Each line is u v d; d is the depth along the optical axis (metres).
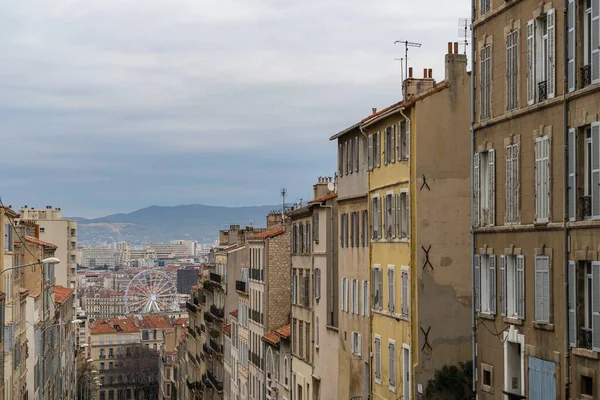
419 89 55.09
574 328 33.53
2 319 68.25
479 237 41.94
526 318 37.44
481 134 41.81
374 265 57.91
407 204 52.09
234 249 119.88
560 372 34.62
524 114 37.56
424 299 50.69
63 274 178.75
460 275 51.06
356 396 61.44
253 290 97.06
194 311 162.12
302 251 76.69
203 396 141.50
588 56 33.12
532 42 36.91
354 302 62.38
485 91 41.44
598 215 31.92
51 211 187.75
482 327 41.66
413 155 51.19
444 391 50.06
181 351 198.25
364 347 60.03
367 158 59.81
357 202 62.09
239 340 106.75
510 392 38.97
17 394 80.25
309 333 74.00
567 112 34.12
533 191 36.84
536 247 36.53
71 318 154.75
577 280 33.41
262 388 91.81
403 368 52.16
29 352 90.44
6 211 76.44
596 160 32.03
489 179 40.97
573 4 33.59
